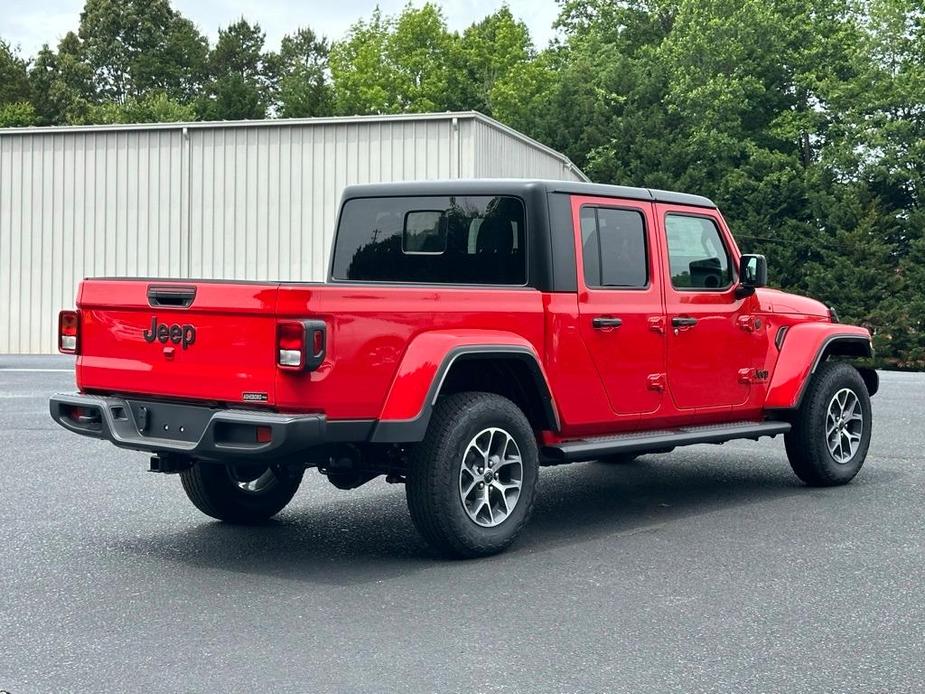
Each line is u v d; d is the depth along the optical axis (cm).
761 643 443
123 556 591
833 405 831
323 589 525
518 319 613
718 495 797
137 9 9450
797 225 5228
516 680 396
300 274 2500
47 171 2655
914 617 482
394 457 597
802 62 5556
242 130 2520
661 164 5409
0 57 7994
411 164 2384
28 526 668
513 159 2602
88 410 596
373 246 723
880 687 394
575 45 6538
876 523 691
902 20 5319
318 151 2464
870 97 5206
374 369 543
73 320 611
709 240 754
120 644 436
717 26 5591
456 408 580
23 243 2677
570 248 651
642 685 393
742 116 5753
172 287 558
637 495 798
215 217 2548
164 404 567
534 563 581
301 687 388
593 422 661
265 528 671
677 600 507
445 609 490
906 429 1202
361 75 6425
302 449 544
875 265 5066
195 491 660
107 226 2623
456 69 6438
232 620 471
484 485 590
